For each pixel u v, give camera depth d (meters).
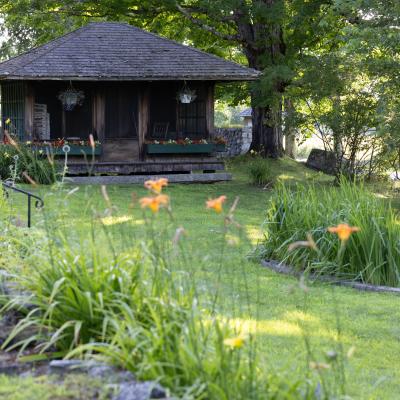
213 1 26.05
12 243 7.43
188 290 5.55
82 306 5.44
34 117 22.88
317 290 10.09
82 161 23.12
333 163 25.09
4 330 5.56
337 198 11.72
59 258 5.95
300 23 26.25
